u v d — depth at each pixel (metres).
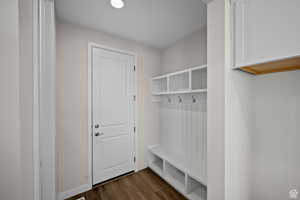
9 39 0.39
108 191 1.89
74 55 1.83
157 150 2.47
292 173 1.07
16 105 0.41
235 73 1.04
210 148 1.07
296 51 0.71
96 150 2.02
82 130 1.89
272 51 0.80
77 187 1.84
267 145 1.20
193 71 2.06
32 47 0.61
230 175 1.02
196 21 1.79
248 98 1.19
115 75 2.20
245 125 1.16
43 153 1.13
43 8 1.11
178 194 1.82
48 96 1.16
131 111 2.39
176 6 1.50
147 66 2.58
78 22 1.80
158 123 2.74
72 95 1.81
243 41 0.93
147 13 1.62
